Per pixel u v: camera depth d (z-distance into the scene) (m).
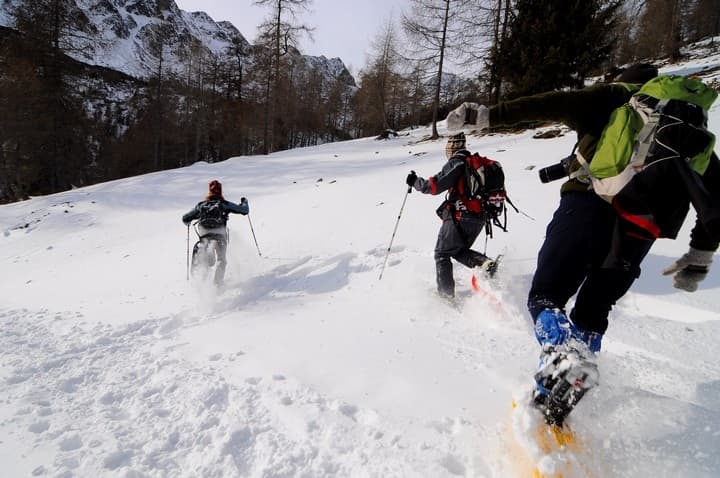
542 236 5.14
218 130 44.66
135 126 42.66
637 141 1.60
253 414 2.38
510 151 12.05
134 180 17.88
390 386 2.59
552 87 16.23
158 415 2.45
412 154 17.58
